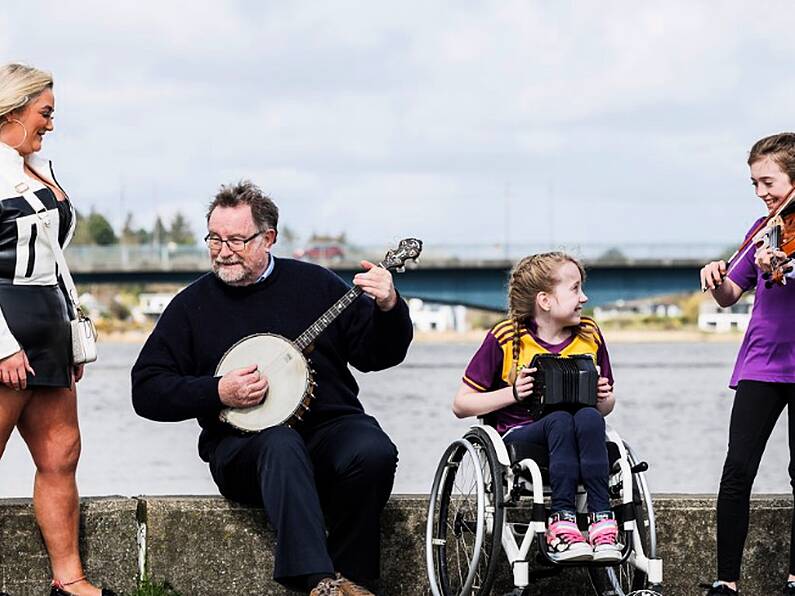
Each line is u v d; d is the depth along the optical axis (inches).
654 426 1131.9
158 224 4256.9
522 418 253.9
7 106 236.2
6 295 236.2
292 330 259.3
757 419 259.0
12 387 238.4
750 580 276.8
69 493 254.8
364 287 249.4
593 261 2059.5
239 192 257.4
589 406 244.1
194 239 4468.5
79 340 247.9
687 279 2065.7
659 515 274.1
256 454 244.7
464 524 254.2
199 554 266.5
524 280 257.0
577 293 255.1
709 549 274.8
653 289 2075.5
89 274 2471.7
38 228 236.7
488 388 258.2
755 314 262.4
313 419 257.9
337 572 247.9
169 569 266.2
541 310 256.8
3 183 235.8
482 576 267.3
